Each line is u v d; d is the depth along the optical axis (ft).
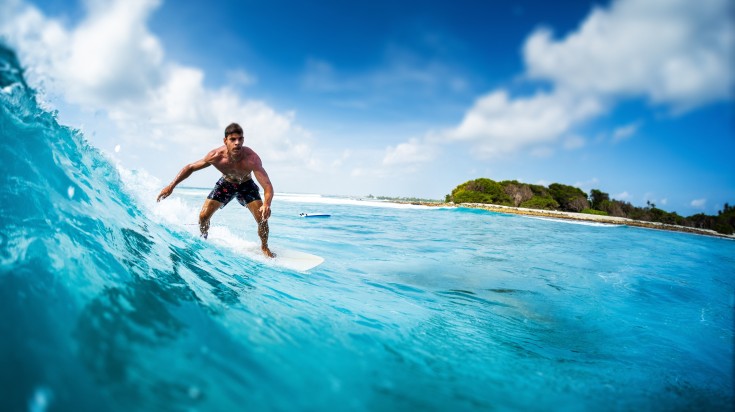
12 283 5.27
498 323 11.13
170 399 4.06
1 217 6.68
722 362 9.38
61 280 6.09
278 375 5.28
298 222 39.47
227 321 7.09
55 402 3.51
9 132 7.79
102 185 11.17
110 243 8.96
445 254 24.27
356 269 16.94
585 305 13.94
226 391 4.51
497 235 40.57
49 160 8.84
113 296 6.47
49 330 4.58
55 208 8.10
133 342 5.07
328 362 6.15
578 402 6.36
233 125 14.52
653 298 15.62
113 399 3.80
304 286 12.43
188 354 5.19
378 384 5.72
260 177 15.35
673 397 7.13
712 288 18.70
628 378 7.85
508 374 7.27
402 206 127.34
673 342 10.56
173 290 8.13
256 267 13.89
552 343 9.86
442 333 9.46
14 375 3.63
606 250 32.65
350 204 109.91
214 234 18.26
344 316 9.46
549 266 21.95
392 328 9.11
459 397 5.84
